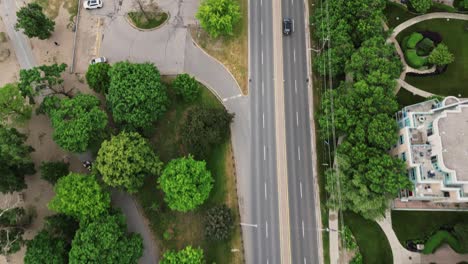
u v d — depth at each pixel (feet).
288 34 301.43
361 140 239.91
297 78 291.79
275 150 275.59
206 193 244.01
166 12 312.71
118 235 225.97
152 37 306.96
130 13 312.29
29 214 266.77
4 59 303.68
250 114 284.00
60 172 259.39
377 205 231.91
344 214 259.80
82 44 307.78
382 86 247.29
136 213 265.95
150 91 252.62
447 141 220.84
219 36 302.66
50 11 316.81
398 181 225.76
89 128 245.04
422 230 255.29
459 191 222.69
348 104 246.27
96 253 212.64
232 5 276.82
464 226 241.55
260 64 295.89
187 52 301.43
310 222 260.01
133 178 238.89
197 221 262.06
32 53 306.35
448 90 283.18
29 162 260.83
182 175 233.14
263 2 311.68
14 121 267.18
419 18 301.02
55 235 240.32
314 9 309.01
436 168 228.22
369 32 262.67
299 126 280.51
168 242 259.39
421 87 284.61
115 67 258.57
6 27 313.94
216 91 290.35
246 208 264.31
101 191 237.66
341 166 240.53
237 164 273.13
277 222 260.62
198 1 314.96
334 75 274.57
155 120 263.70
